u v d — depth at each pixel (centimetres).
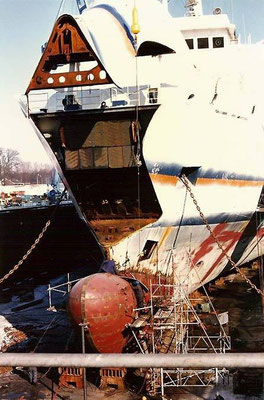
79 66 1085
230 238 1452
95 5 1161
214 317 1431
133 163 1077
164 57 1125
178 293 1248
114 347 1020
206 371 1048
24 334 1428
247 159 1378
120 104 1082
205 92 1145
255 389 1009
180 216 1194
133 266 1159
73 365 263
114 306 996
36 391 1048
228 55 1411
